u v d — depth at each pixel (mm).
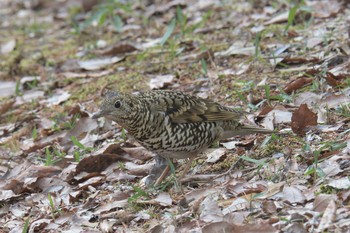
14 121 15398
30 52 19766
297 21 17125
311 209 9062
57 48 19766
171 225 9492
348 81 12680
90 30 20812
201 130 10789
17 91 16469
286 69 14359
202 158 11648
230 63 15430
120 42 18938
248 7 19359
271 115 12297
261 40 16172
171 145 10648
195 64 15836
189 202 10109
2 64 18766
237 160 11008
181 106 10641
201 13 19938
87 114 14539
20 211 11242
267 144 11344
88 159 11992
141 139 10617
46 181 11914
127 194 10812
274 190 9695
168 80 15234
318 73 13516
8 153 13883
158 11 20891
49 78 17219
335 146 10617
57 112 15234
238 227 8898
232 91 13977
